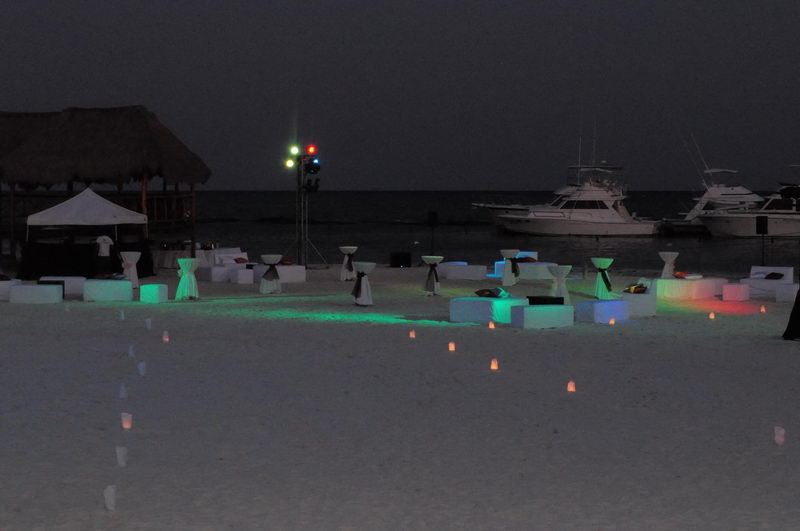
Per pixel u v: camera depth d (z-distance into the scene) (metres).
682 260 53.94
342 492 7.68
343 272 29.70
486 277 31.05
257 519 6.98
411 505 7.34
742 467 8.45
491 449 9.09
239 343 15.82
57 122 32.47
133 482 7.94
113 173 31.17
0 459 8.62
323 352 14.88
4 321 18.78
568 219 76.38
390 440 9.41
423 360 14.17
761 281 24.69
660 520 6.98
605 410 10.82
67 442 9.23
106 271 28.30
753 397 11.57
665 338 16.70
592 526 6.84
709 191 82.19
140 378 12.62
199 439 9.41
